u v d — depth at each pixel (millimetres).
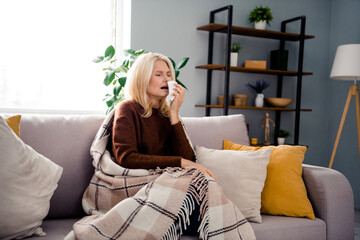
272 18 3416
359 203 3531
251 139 3365
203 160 1671
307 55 3908
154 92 1686
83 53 3049
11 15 2775
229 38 3123
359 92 3570
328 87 4020
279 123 3783
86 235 1180
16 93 2820
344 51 3109
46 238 1248
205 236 1273
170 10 3246
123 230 1204
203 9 3400
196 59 3404
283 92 3842
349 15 3746
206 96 3465
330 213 1572
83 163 1580
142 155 1493
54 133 1565
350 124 3672
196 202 1320
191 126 1879
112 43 3180
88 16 3061
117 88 2541
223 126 1944
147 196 1295
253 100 3703
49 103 2939
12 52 2791
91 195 1488
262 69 3344
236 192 1538
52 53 2934
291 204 1577
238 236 1287
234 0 3539
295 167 1646
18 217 1188
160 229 1221
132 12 3072
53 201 1501
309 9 3891
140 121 1645
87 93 3074
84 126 1642
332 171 1672
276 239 1438
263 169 1591
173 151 1705
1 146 1190
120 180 1433
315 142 3979
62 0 2951
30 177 1251
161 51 3227
